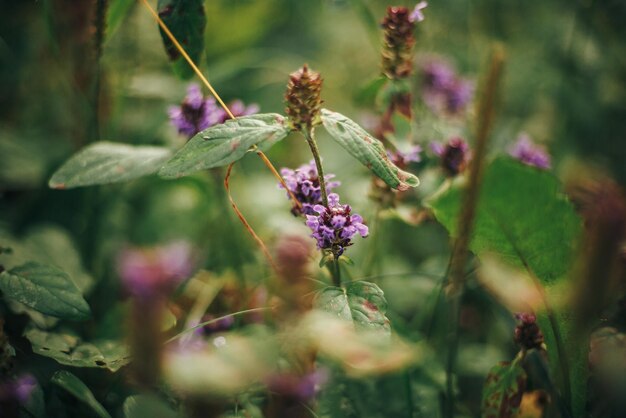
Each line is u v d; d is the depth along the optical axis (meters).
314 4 0.73
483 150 0.28
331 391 0.35
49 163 0.49
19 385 0.31
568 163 0.50
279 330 0.30
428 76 0.49
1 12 0.54
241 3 0.63
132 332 0.25
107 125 0.49
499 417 0.33
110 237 0.47
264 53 0.68
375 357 0.26
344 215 0.31
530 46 0.60
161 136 0.48
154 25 0.54
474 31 0.61
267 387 0.31
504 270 0.32
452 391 0.35
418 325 0.41
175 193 0.50
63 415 0.33
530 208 0.31
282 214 0.45
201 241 0.47
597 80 0.55
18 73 0.54
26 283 0.32
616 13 0.55
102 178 0.35
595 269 0.27
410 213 0.39
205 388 0.26
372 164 0.29
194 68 0.34
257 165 0.55
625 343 0.33
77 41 0.39
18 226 0.47
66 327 0.37
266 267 0.41
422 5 0.37
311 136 0.30
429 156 0.43
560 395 0.33
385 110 0.38
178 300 0.40
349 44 0.69
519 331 0.33
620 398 0.31
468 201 0.29
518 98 0.58
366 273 0.40
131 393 0.34
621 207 0.27
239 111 0.38
